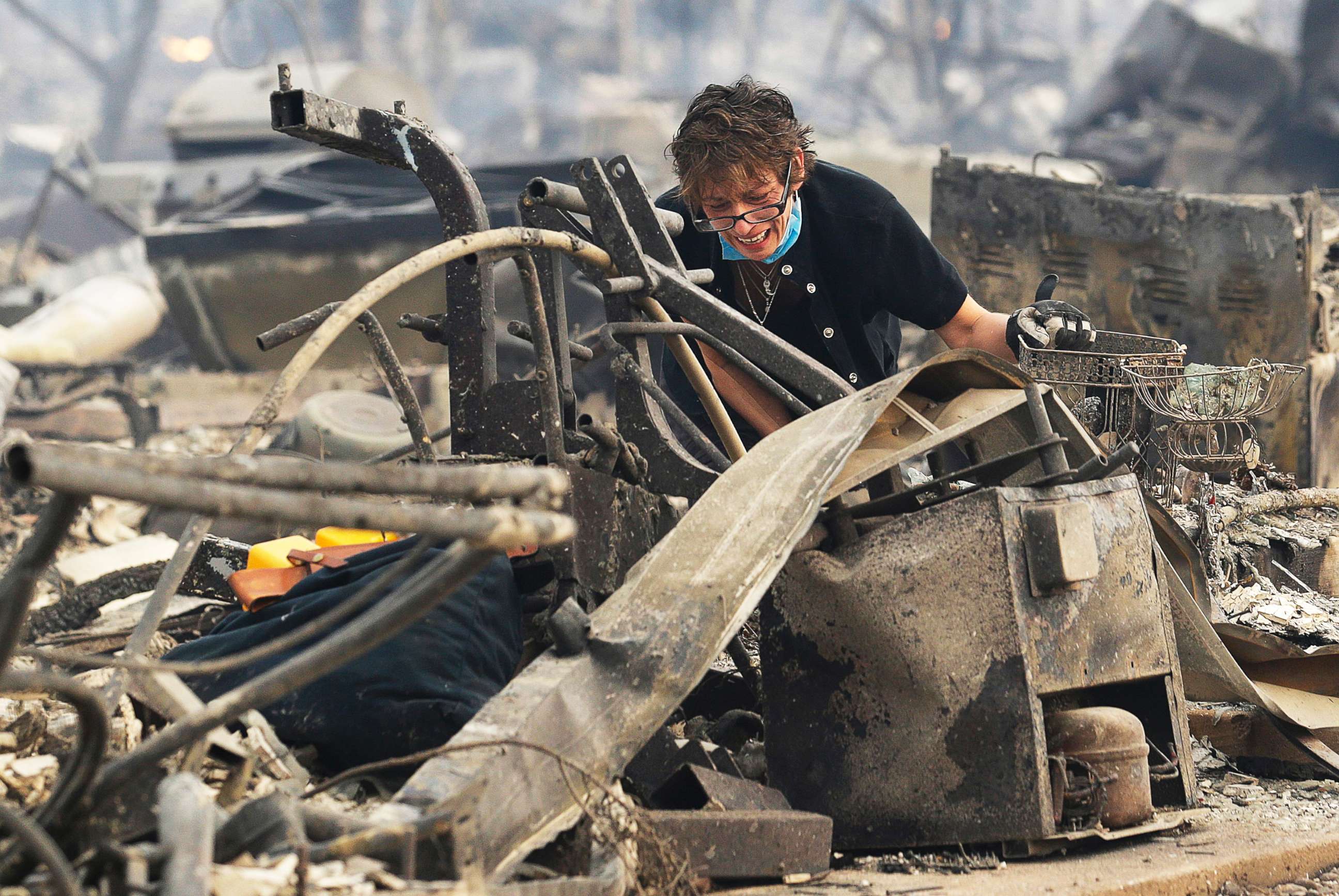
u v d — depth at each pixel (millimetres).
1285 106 63500
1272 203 24234
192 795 6805
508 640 10891
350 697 9961
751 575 9969
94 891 6586
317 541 13102
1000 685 10148
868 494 11875
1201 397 16188
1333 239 27500
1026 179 26812
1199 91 65062
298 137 12523
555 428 11109
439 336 12703
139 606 16906
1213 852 10477
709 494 10656
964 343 15953
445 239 12703
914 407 12211
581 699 9086
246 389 38594
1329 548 17547
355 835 7133
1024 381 11758
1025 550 10227
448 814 7473
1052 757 10281
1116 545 10930
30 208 113812
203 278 38031
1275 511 18422
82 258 51219
